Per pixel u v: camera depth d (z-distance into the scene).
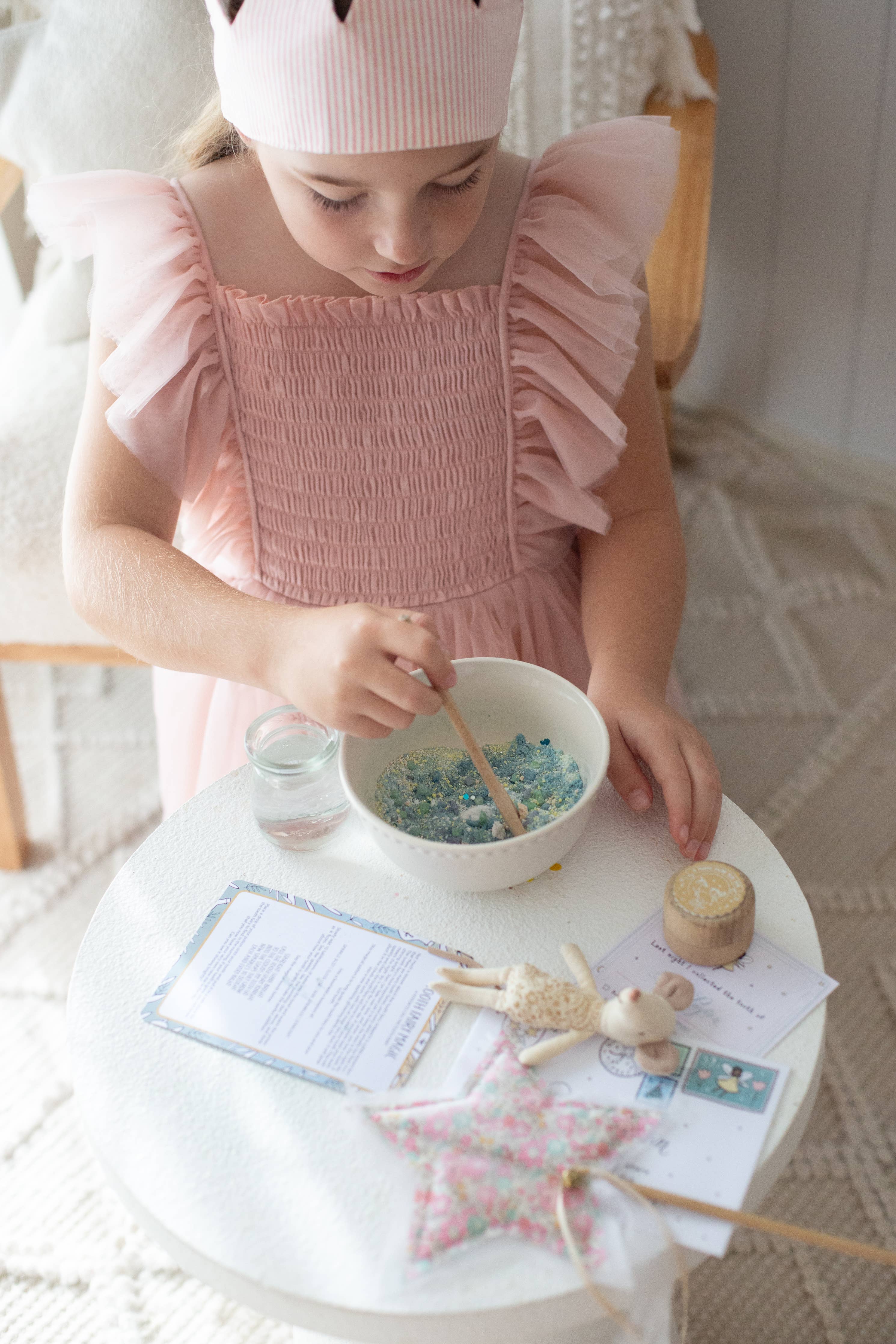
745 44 1.61
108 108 1.21
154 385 0.83
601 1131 0.55
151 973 0.65
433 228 0.74
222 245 0.86
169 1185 0.55
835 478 1.86
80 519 0.85
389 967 0.64
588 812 0.65
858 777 1.46
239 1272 0.52
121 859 1.38
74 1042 0.62
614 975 0.63
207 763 0.94
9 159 1.25
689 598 1.71
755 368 1.88
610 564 0.94
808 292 1.73
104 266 0.84
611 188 0.89
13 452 1.18
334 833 0.72
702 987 0.62
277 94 0.67
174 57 1.20
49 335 1.32
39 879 1.37
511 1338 0.51
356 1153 0.56
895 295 1.63
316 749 0.73
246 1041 0.61
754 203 1.73
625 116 1.27
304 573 0.96
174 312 0.85
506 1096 0.57
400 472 0.92
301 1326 0.52
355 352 0.87
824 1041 0.61
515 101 1.27
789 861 1.36
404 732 0.74
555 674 0.72
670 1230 0.52
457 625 0.96
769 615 1.68
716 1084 0.57
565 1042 0.58
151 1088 0.59
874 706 1.54
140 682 1.64
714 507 1.84
